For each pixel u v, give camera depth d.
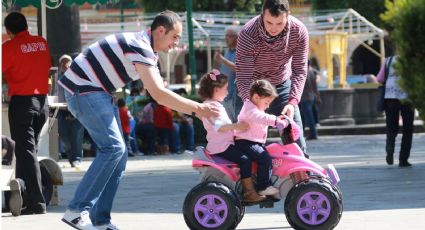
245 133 11.02
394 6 18.48
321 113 38.84
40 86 14.02
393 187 16.78
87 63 10.51
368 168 21.08
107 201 10.87
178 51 44.94
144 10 57.31
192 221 11.00
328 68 45.41
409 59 18.17
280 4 11.69
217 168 11.04
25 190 14.10
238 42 12.18
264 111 11.93
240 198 11.05
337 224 11.16
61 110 23.14
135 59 10.34
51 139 16.36
